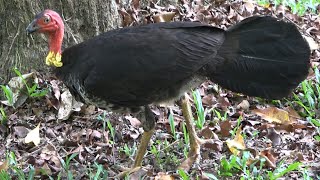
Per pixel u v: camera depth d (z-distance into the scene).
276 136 2.42
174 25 2.25
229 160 2.32
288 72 2.22
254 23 2.23
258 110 2.52
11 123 2.50
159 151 2.37
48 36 2.26
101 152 2.39
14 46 2.63
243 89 2.23
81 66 2.22
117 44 2.21
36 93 2.56
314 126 2.46
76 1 2.66
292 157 2.33
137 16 2.92
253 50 2.22
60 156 2.38
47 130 2.47
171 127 2.42
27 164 2.35
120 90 2.20
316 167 2.28
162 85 2.20
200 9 3.01
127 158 2.37
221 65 2.22
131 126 2.49
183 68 2.19
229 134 2.44
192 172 2.28
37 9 2.62
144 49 2.20
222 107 2.57
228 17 2.97
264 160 2.28
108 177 2.29
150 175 2.28
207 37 2.21
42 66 2.65
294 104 2.58
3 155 2.40
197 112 2.50
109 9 2.73
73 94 2.32
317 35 2.96
